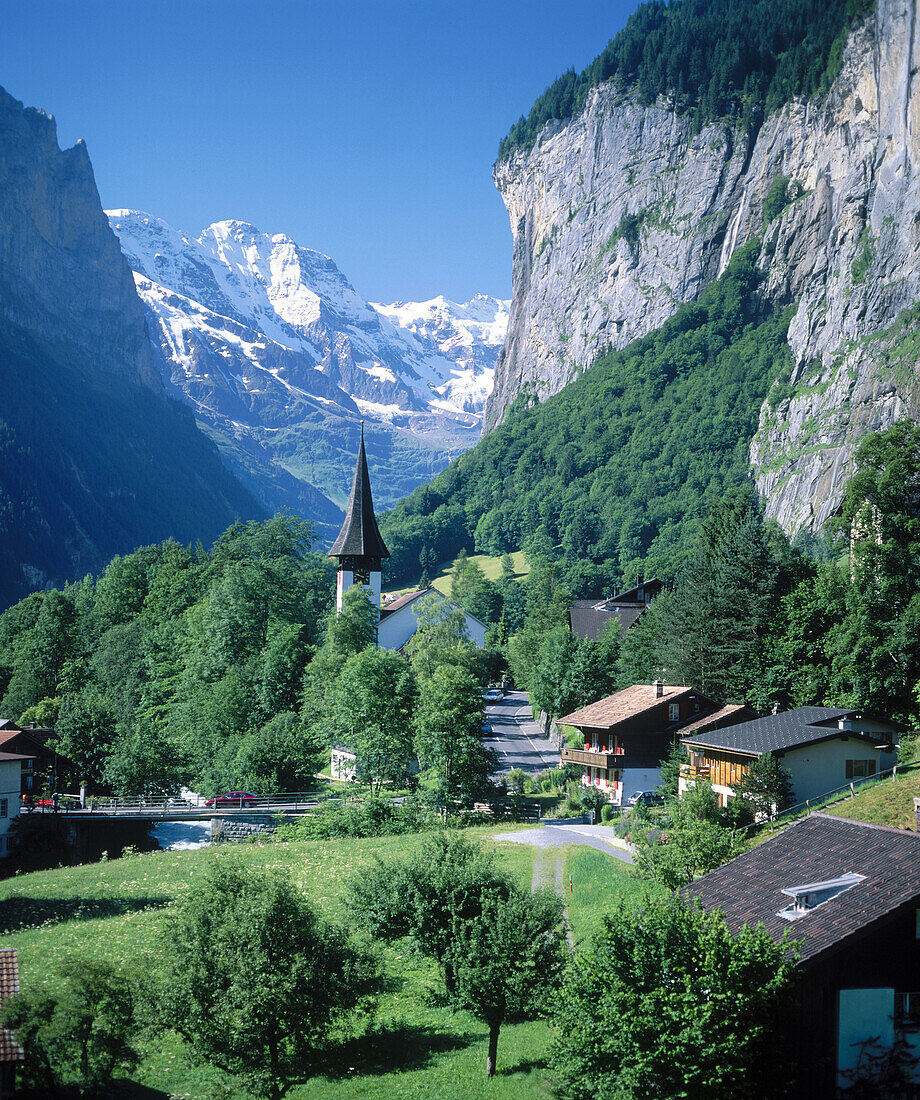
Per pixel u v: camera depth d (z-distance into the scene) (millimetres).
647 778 71250
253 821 75688
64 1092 28875
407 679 83125
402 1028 37500
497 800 71688
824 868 29375
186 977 29141
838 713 61500
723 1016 23297
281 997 29031
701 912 25828
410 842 62688
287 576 126500
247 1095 32031
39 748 84188
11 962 29750
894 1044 25703
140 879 59531
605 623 130375
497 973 31453
